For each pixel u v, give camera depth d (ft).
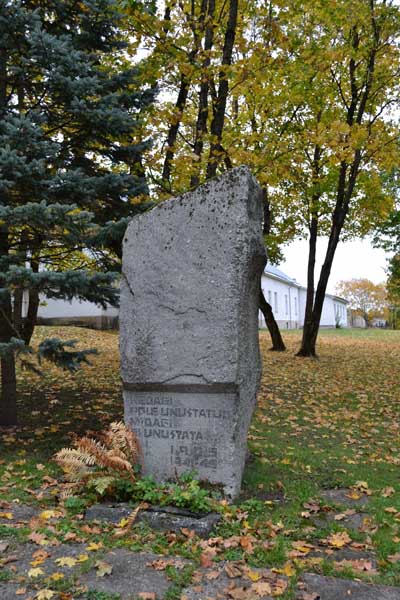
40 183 21.99
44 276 20.43
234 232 17.37
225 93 33.63
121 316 18.63
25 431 24.98
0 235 23.81
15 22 22.06
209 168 32.83
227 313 17.17
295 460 22.31
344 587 12.05
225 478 17.07
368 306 242.58
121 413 28.58
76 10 25.16
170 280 18.02
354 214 60.80
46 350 21.68
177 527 14.75
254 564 13.05
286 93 41.34
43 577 12.17
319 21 42.63
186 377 17.51
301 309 171.12
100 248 25.84
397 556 13.62
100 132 24.88
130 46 31.30
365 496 18.54
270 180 36.50
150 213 18.70
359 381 42.47
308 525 15.61
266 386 39.01
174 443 17.74
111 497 16.62
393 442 25.88
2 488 18.11
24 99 26.30
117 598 11.33
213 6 33.76
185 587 11.90
